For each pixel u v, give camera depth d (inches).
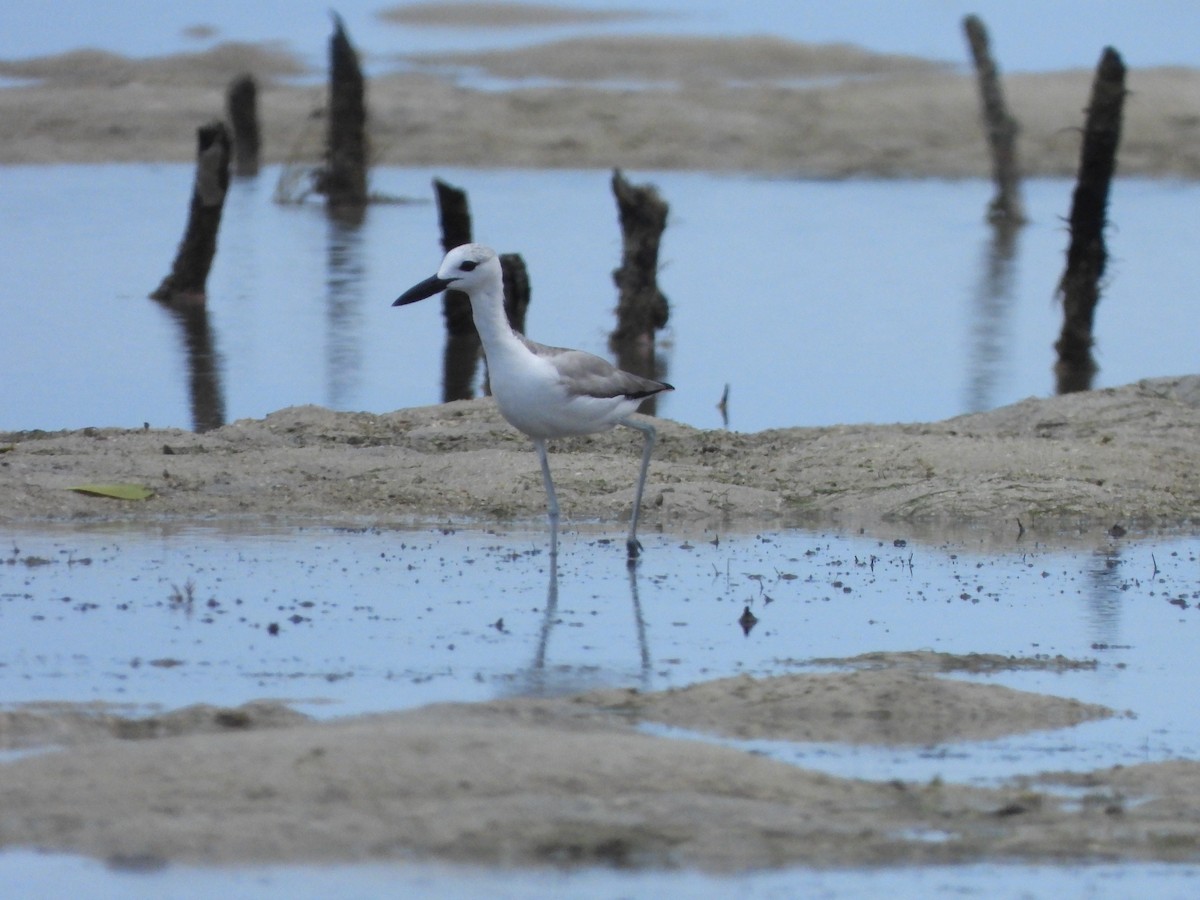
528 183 1681.8
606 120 1923.0
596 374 532.7
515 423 532.4
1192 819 322.7
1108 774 349.4
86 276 1195.3
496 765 326.0
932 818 319.6
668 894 281.0
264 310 1103.0
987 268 1310.3
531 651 436.5
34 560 514.9
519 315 954.1
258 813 303.9
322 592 490.6
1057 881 292.4
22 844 291.4
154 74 2218.3
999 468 658.8
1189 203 1599.4
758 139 1891.0
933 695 393.7
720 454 704.4
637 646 443.2
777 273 1269.7
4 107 1915.6
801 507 625.0
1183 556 556.7
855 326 1091.3
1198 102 1974.7
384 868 285.7
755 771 335.6
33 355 951.6
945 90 2046.0
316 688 399.5
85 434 698.8
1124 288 1218.6
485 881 282.5
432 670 416.8
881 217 1547.7
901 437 700.7
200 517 582.6
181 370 922.1
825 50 2532.0
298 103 2034.9
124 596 479.5
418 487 627.8
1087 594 505.7
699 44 2527.1
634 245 1007.6
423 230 1439.5
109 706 381.4
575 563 534.3
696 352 1005.2
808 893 283.9
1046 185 1754.4
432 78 2167.8
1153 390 783.1
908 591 506.6
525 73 2379.4
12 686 395.5
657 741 345.7
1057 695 403.9
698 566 534.0
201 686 399.2
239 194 1635.1
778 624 468.1
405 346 1008.2
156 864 285.6
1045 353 1019.3
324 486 626.8
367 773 319.6
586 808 311.9
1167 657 441.1
